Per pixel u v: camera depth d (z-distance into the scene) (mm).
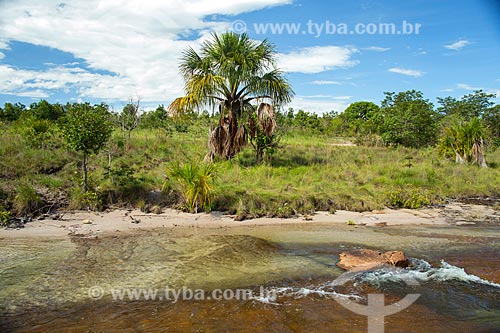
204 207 10930
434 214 11828
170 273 6852
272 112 15422
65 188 11078
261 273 7012
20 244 8031
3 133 15359
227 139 15227
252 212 10852
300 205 11656
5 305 5504
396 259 7453
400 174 15602
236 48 15086
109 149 14242
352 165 16688
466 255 8188
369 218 11172
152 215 10398
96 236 8742
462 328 5270
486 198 14250
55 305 5559
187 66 15188
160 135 18312
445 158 20734
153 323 5184
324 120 40000
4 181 10633
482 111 46125
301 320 5402
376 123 30891
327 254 8117
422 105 27719
